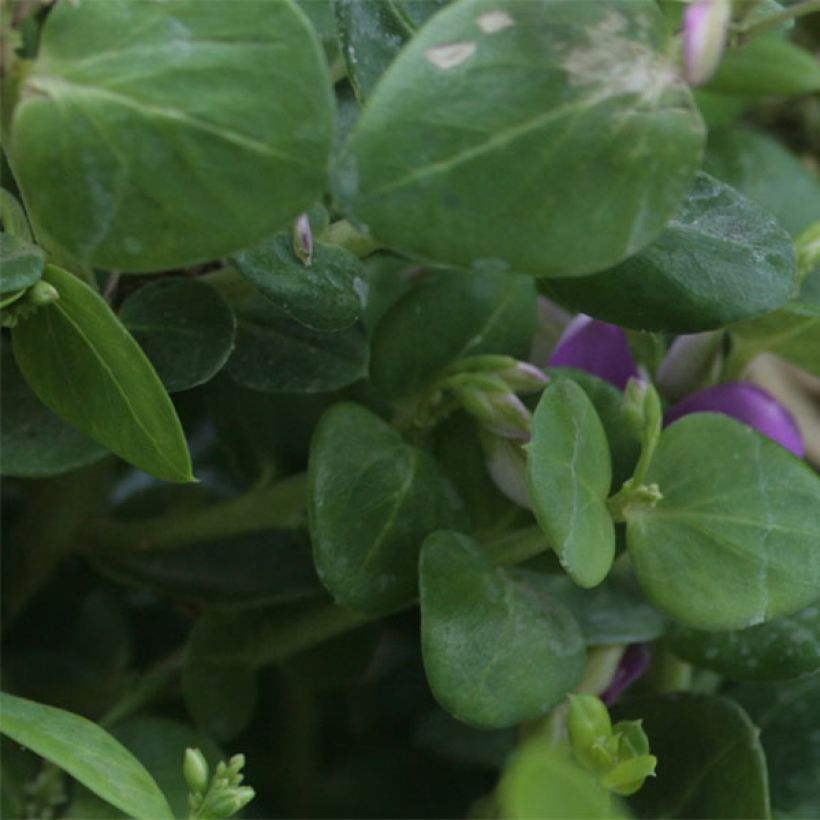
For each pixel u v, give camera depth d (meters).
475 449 0.33
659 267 0.31
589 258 0.28
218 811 0.30
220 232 0.28
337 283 0.31
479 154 0.28
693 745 0.34
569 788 0.28
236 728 0.35
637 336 0.35
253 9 0.28
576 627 0.32
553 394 0.31
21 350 0.30
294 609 0.35
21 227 0.30
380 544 0.32
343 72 0.32
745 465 0.32
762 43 0.35
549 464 0.30
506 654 0.31
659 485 0.32
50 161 0.28
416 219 0.28
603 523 0.31
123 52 0.28
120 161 0.28
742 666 0.33
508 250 0.28
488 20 0.28
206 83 0.28
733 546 0.31
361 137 0.28
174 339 0.31
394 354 0.33
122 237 0.28
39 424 0.32
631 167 0.28
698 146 0.28
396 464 0.32
